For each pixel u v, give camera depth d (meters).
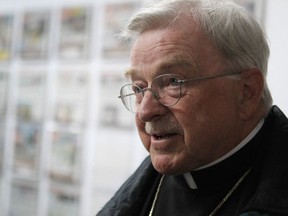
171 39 0.77
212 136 0.79
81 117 2.00
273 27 1.50
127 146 1.87
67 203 2.03
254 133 0.85
